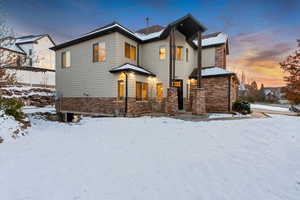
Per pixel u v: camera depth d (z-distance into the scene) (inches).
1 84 311.9
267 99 1481.3
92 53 513.7
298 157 146.0
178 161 144.9
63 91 592.1
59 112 597.3
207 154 159.8
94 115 503.8
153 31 622.2
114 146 191.5
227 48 702.5
